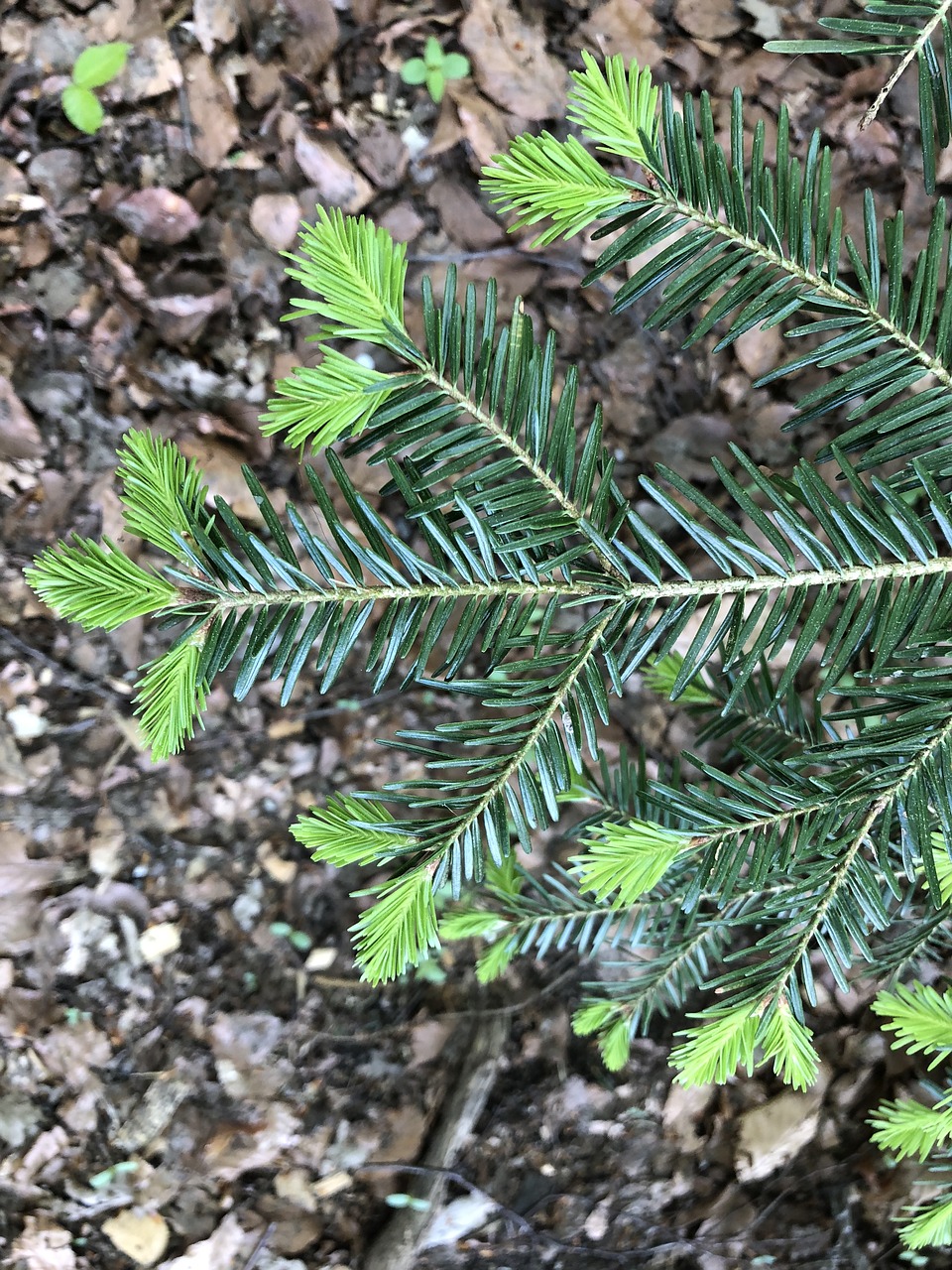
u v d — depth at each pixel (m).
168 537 0.26
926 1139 0.33
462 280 0.61
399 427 0.27
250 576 0.27
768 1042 0.29
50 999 0.56
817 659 0.53
